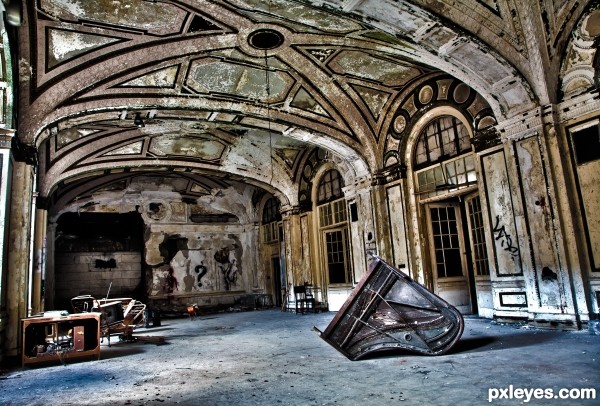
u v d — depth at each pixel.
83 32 6.18
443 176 8.27
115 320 7.73
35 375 5.07
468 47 6.00
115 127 9.72
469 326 6.75
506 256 6.78
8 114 5.77
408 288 5.02
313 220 12.20
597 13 5.71
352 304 5.03
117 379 4.63
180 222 15.63
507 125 6.70
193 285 15.47
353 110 9.20
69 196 13.48
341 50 7.57
